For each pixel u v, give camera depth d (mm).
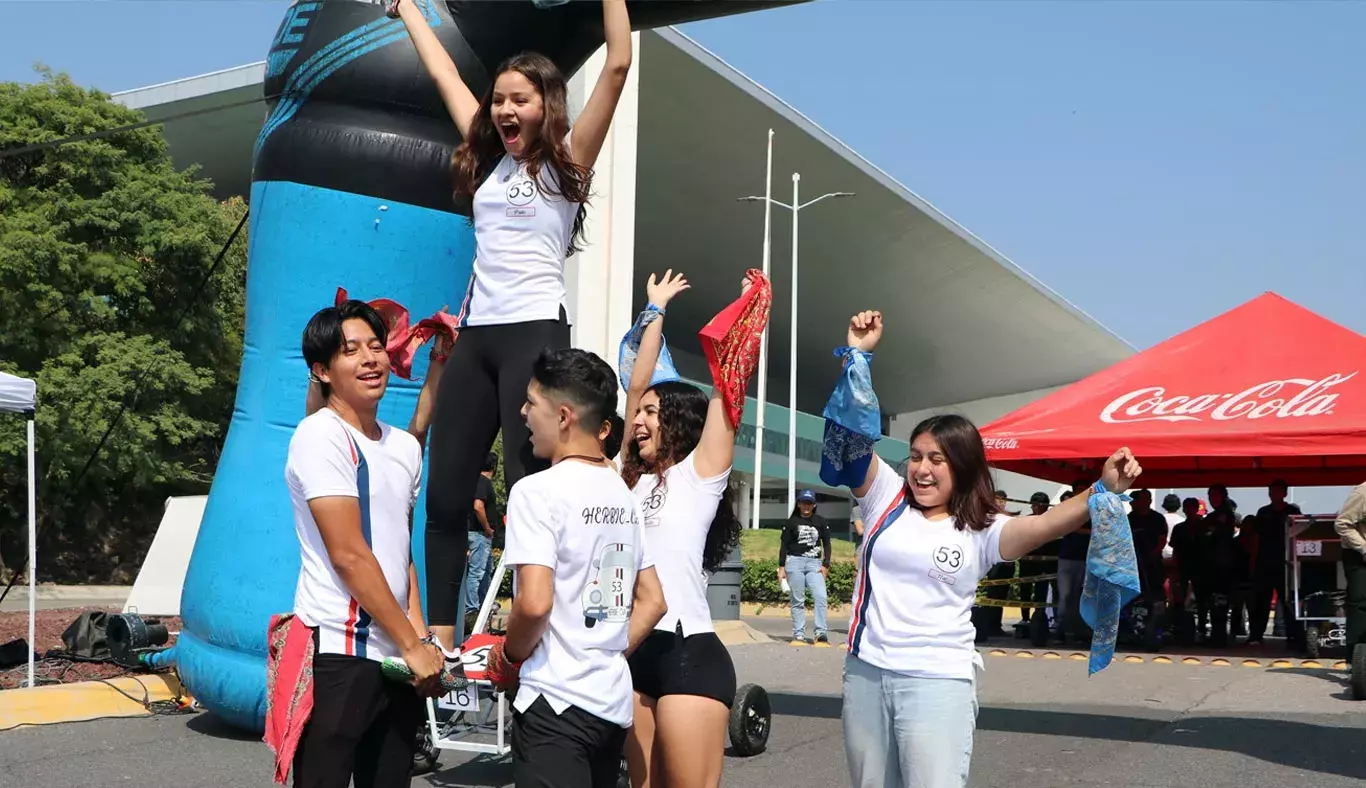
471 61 7078
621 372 4805
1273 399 10656
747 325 4379
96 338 25812
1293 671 12500
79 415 25000
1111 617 3879
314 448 3715
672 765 4160
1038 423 11469
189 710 8164
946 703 3934
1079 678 11836
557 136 4551
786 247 50250
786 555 16188
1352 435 9922
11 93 26156
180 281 27609
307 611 3760
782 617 24188
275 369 7312
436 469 4719
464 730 6430
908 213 50562
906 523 4090
